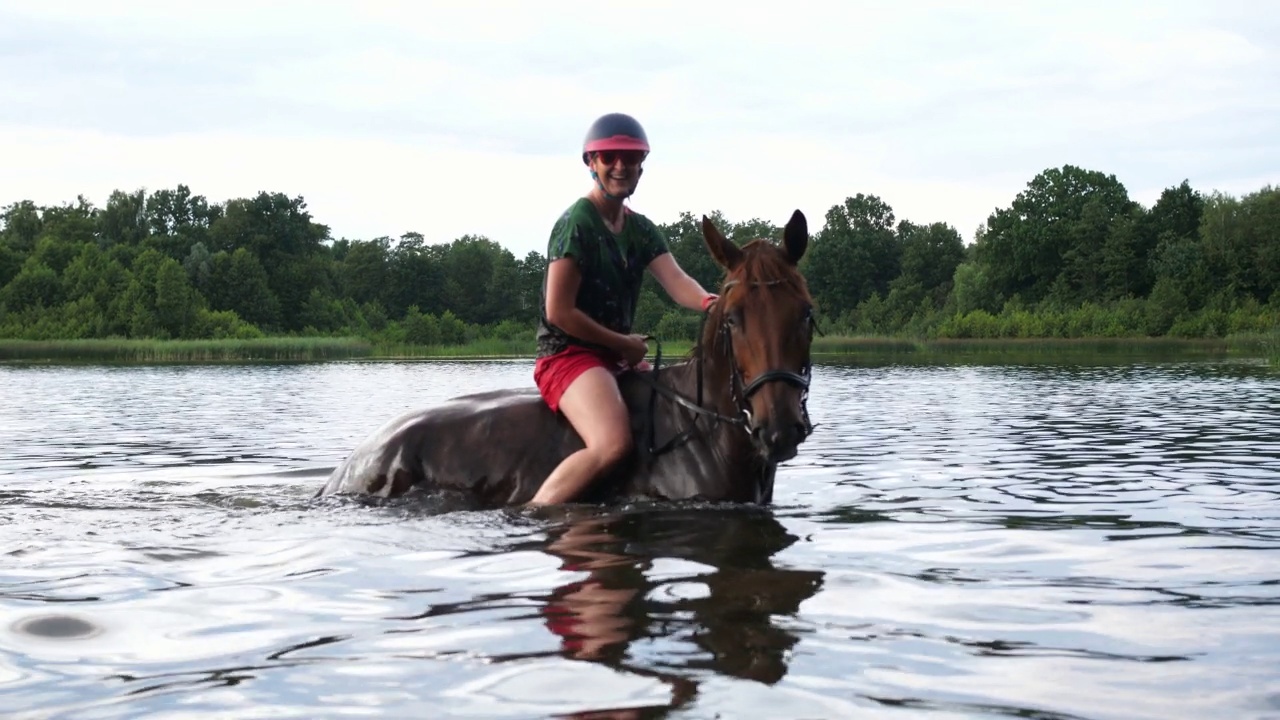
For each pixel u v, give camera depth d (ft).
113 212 459.73
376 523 16.40
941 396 55.31
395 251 430.20
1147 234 300.20
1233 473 23.32
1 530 16.21
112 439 35.40
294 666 9.49
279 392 71.97
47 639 10.39
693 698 8.56
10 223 456.04
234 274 351.05
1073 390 59.00
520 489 17.84
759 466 17.48
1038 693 8.67
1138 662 9.48
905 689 8.77
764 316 15.85
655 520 16.34
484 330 323.16
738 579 12.65
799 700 8.50
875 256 395.96
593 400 17.38
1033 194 336.90
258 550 14.55
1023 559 13.97
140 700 8.66
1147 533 15.97
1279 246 269.85
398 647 10.01
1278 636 10.26
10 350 225.56
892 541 15.14
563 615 11.05
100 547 14.83
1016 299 302.25
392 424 19.26
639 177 17.90
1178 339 221.46
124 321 288.71
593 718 8.14
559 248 17.51
